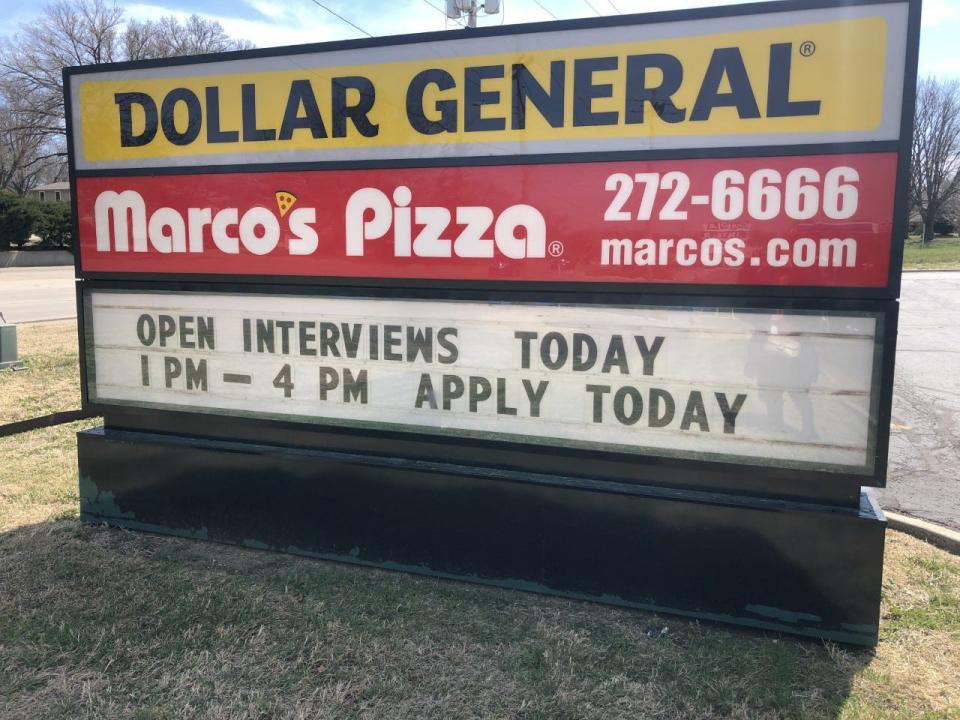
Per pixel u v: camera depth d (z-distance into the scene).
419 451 4.30
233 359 4.63
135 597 3.98
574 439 3.97
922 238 65.94
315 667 3.38
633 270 3.79
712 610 3.74
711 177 3.63
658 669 3.37
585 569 3.93
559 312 3.93
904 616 3.85
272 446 4.61
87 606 3.89
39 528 4.90
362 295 4.29
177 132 4.59
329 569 4.33
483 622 3.76
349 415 4.41
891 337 3.44
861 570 3.52
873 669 3.38
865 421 3.51
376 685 3.25
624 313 3.82
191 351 4.72
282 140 4.37
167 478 4.74
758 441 3.67
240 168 4.47
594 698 3.17
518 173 3.93
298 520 4.47
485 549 4.10
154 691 3.21
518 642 3.58
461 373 4.14
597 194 3.81
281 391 4.54
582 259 3.86
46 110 54.84
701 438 3.75
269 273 4.48
